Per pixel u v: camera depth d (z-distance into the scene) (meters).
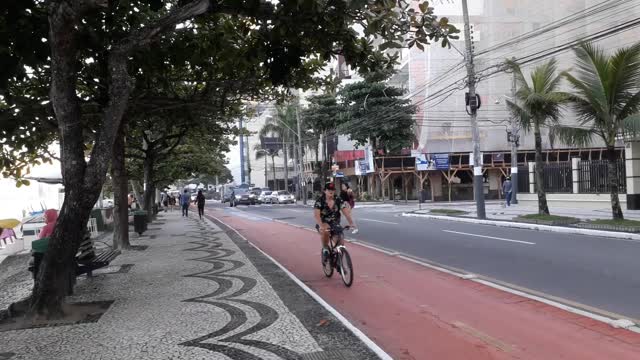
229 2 8.73
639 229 15.87
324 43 10.09
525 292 8.36
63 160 7.59
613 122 17.72
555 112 20.70
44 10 8.35
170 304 8.09
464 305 7.68
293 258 13.35
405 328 6.61
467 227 20.22
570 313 7.02
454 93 46.16
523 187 31.88
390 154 47.91
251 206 53.03
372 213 31.78
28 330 6.85
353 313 7.43
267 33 9.74
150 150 21.44
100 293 9.11
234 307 7.76
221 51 11.13
